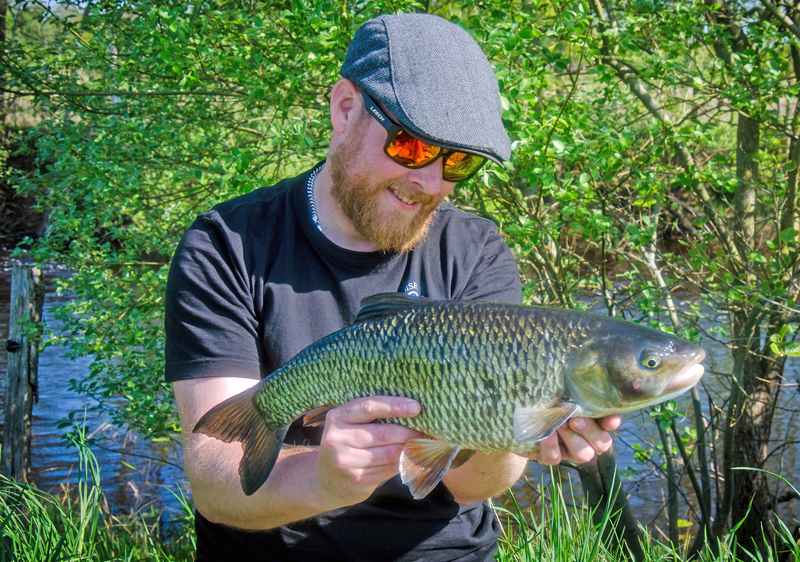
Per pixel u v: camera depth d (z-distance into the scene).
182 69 4.68
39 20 5.79
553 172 3.93
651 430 8.12
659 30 4.98
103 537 4.18
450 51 1.77
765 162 6.16
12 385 5.95
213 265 1.82
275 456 1.64
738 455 6.26
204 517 1.89
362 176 1.79
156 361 5.43
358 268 1.91
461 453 1.66
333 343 1.66
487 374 1.55
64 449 8.09
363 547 1.82
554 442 1.53
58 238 5.91
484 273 2.08
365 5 4.32
